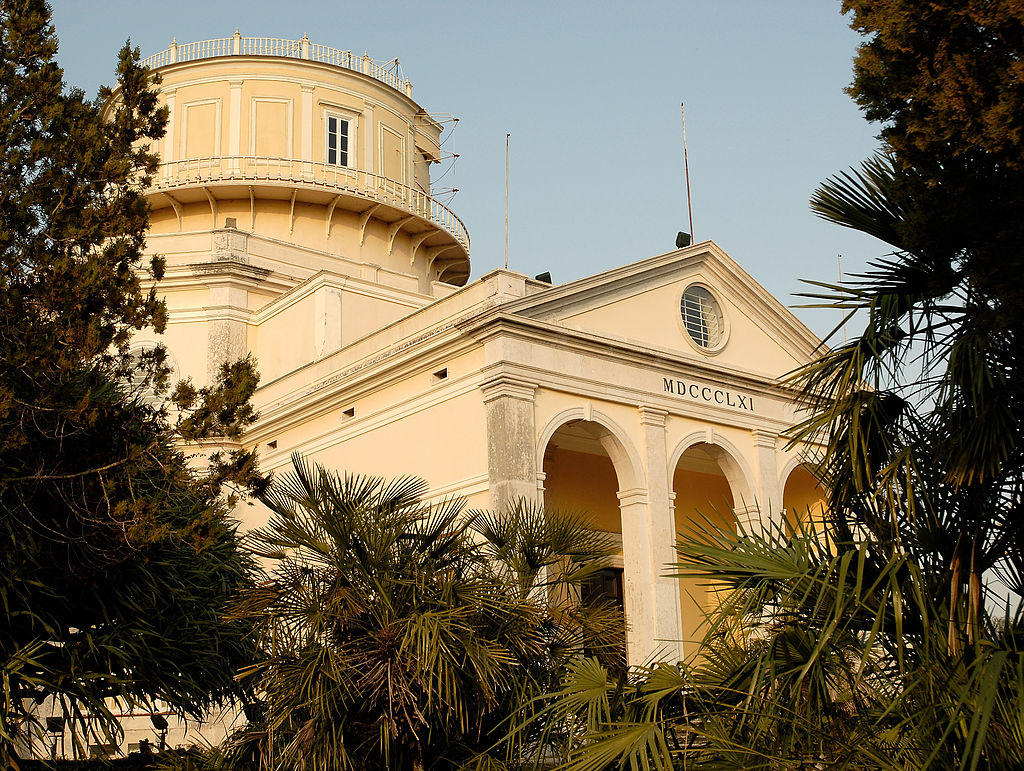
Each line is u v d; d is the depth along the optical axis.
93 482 12.52
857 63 8.88
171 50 34.59
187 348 30.34
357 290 28.62
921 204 8.14
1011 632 7.24
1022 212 8.04
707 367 23.70
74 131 12.88
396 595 10.41
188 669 14.30
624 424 22.02
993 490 7.79
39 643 11.94
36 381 12.05
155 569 13.84
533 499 19.70
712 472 28.73
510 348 20.23
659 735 7.37
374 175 34.66
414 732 9.70
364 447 23.36
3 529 12.12
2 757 11.17
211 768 11.81
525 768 10.29
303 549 11.02
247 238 31.59
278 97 34.19
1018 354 7.92
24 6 13.12
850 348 8.33
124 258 13.17
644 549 21.52
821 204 8.62
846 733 7.42
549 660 10.75
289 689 10.05
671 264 23.94
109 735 12.48
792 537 8.30
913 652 7.56
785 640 7.63
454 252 37.69
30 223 12.54
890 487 7.84
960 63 8.04
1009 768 6.54
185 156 33.50
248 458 13.70
